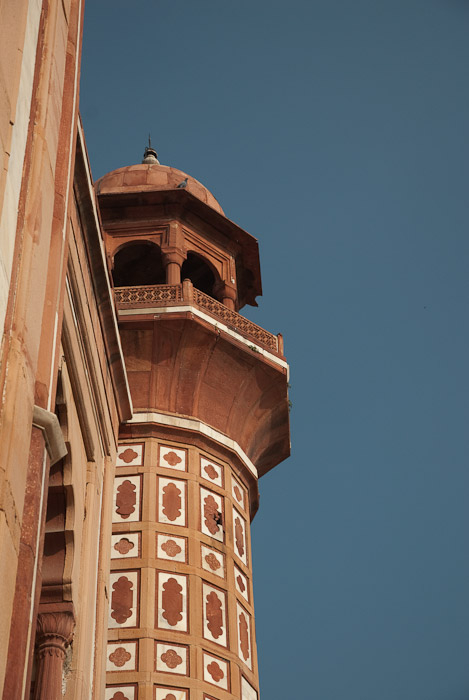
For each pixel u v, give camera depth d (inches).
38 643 893.8
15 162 647.8
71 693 911.0
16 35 661.9
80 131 973.8
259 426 1467.8
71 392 991.0
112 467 1186.0
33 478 650.8
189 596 1241.4
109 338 1162.6
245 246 1577.3
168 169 1614.2
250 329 1443.2
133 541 1263.5
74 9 873.5
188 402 1380.4
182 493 1320.1
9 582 564.7
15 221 645.9
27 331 641.0
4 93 621.9
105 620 1066.7
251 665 1275.8
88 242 1050.1
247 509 1417.3
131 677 1159.6
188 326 1353.3
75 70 845.8
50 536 940.0
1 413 593.0
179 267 1472.7
